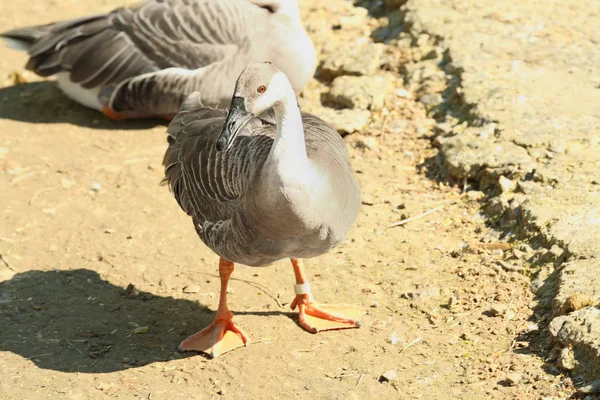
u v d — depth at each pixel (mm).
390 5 11891
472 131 8664
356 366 6078
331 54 10773
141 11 9594
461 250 7312
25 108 10398
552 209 7254
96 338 6641
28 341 6617
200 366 6250
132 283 7285
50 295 7160
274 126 6445
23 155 9297
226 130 5258
